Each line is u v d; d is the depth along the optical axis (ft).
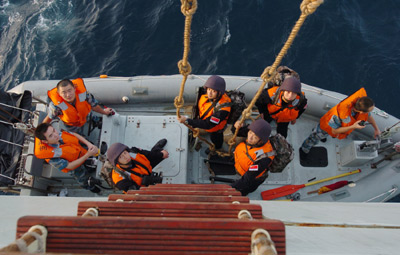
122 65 22.61
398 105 20.61
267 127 10.34
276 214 7.04
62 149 11.23
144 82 16.52
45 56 23.61
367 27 24.13
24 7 26.84
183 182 13.70
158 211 5.12
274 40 22.99
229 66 21.90
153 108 17.26
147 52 23.08
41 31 24.98
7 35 25.50
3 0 27.35
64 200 9.02
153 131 14.47
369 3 25.63
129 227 3.63
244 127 12.89
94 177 14.29
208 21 23.84
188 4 5.67
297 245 4.54
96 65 22.85
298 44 22.76
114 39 23.93
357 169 15.46
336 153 15.81
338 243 4.69
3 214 6.23
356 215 7.26
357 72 21.77
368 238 5.11
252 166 10.78
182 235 3.67
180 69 8.04
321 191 14.92
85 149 12.21
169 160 13.91
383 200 14.65
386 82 21.30
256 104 13.20
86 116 12.98
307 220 6.31
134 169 10.78
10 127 13.05
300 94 12.27
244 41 22.89
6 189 13.78
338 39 23.08
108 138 13.76
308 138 14.60
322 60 22.15
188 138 15.48
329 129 12.99
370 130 15.48
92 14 25.50
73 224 3.58
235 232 3.66
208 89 11.12
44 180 14.67
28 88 16.51
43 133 10.41
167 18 24.35
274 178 15.33
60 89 11.08
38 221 3.56
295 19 23.67
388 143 13.99
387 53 22.58
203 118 11.87
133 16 24.86
